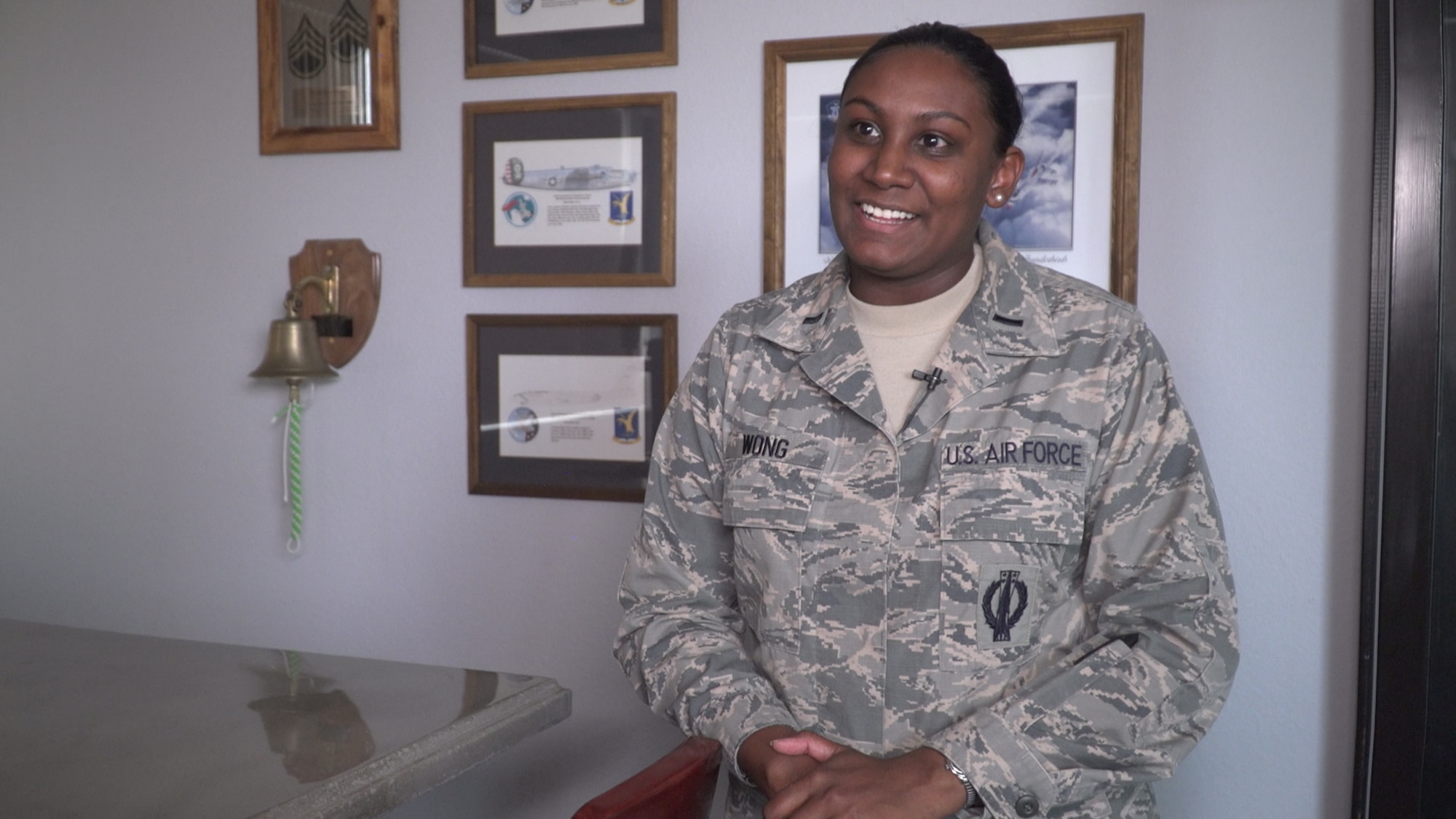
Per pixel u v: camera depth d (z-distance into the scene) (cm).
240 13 213
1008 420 112
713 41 185
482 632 204
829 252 179
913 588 111
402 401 207
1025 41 167
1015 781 101
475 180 199
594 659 197
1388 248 149
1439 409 147
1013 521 109
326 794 102
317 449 213
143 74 221
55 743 113
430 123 202
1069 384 112
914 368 120
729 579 128
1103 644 108
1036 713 103
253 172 214
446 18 200
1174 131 163
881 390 120
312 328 202
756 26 183
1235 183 161
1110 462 110
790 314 127
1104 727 102
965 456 112
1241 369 162
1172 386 111
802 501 116
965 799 101
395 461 208
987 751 101
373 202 207
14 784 103
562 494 197
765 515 117
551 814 200
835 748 104
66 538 232
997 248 123
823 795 98
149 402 224
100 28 223
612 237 192
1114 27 163
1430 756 149
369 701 129
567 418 197
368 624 211
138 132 222
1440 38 146
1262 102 159
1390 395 149
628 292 192
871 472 115
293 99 210
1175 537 105
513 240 198
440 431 205
